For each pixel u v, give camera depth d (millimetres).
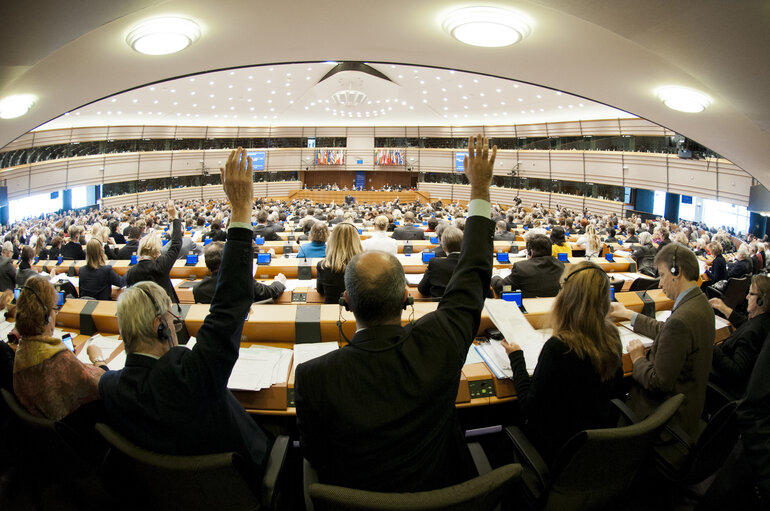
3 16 2367
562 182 25109
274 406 2117
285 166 30766
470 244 1377
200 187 28734
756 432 1802
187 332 2611
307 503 1450
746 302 4613
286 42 5191
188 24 4422
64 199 24109
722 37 2830
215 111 23797
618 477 1615
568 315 1722
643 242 6680
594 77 5062
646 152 19719
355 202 29469
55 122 20469
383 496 1002
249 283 1388
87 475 1823
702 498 2027
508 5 3924
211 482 1332
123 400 1354
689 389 2084
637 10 2729
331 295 3209
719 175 16438
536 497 1667
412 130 30203
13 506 2129
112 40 4395
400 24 4633
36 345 1751
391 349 1180
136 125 24578
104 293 4121
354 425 1104
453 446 1357
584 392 1666
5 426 2262
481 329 2666
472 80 18672
